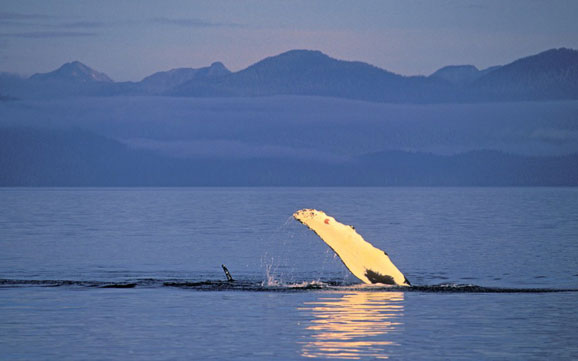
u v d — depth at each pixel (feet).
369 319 262.47
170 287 337.52
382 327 250.37
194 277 389.60
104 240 601.21
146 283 349.20
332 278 387.14
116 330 247.91
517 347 224.74
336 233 305.94
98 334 242.17
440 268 424.87
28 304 295.48
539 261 455.63
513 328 249.14
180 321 261.24
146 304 294.66
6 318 267.80
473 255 489.67
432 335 239.30
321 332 243.40
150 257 484.33
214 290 329.11
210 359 211.82
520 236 631.56
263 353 217.97
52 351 220.84
